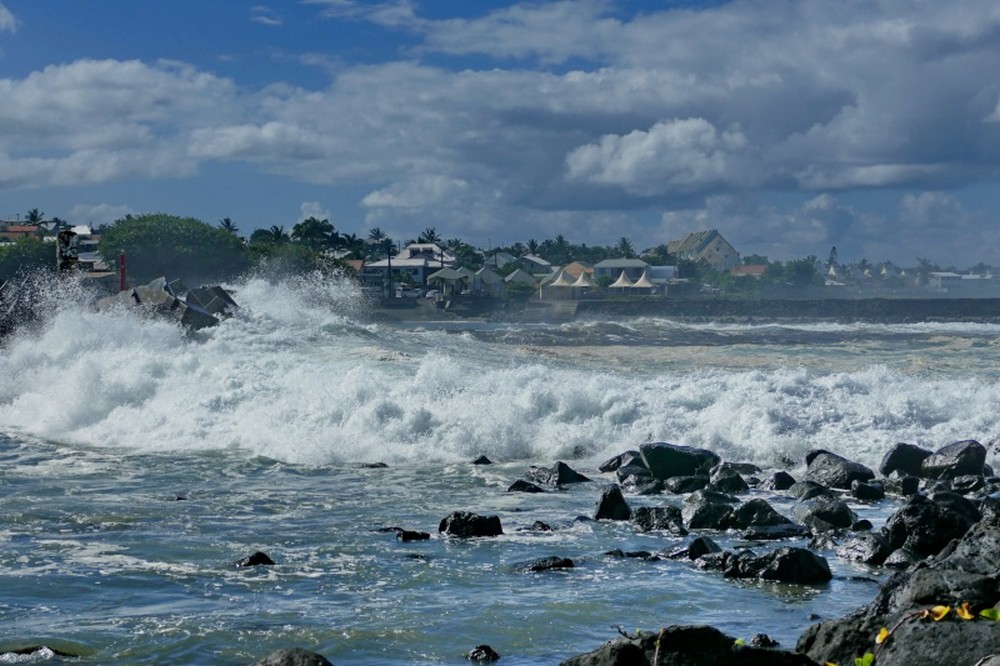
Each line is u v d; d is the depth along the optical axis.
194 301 38.88
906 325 94.69
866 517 16.27
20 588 11.69
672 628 7.78
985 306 104.62
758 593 11.73
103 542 13.91
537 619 10.70
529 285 182.00
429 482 19.16
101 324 30.86
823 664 7.93
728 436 22.89
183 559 13.09
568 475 19.41
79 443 23.30
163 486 18.47
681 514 15.63
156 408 24.88
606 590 11.80
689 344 53.44
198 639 9.94
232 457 21.59
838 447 22.00
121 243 127.25
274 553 13.40
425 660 9.47
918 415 23.91
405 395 24.66
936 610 7.62
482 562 13.06
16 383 28.52
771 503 17.30
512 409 23.67
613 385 25.77
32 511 15.88
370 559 13.15
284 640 9.95
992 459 21.05
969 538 10.16
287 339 33.50
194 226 131.25
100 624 10.39
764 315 112.75
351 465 20.98
